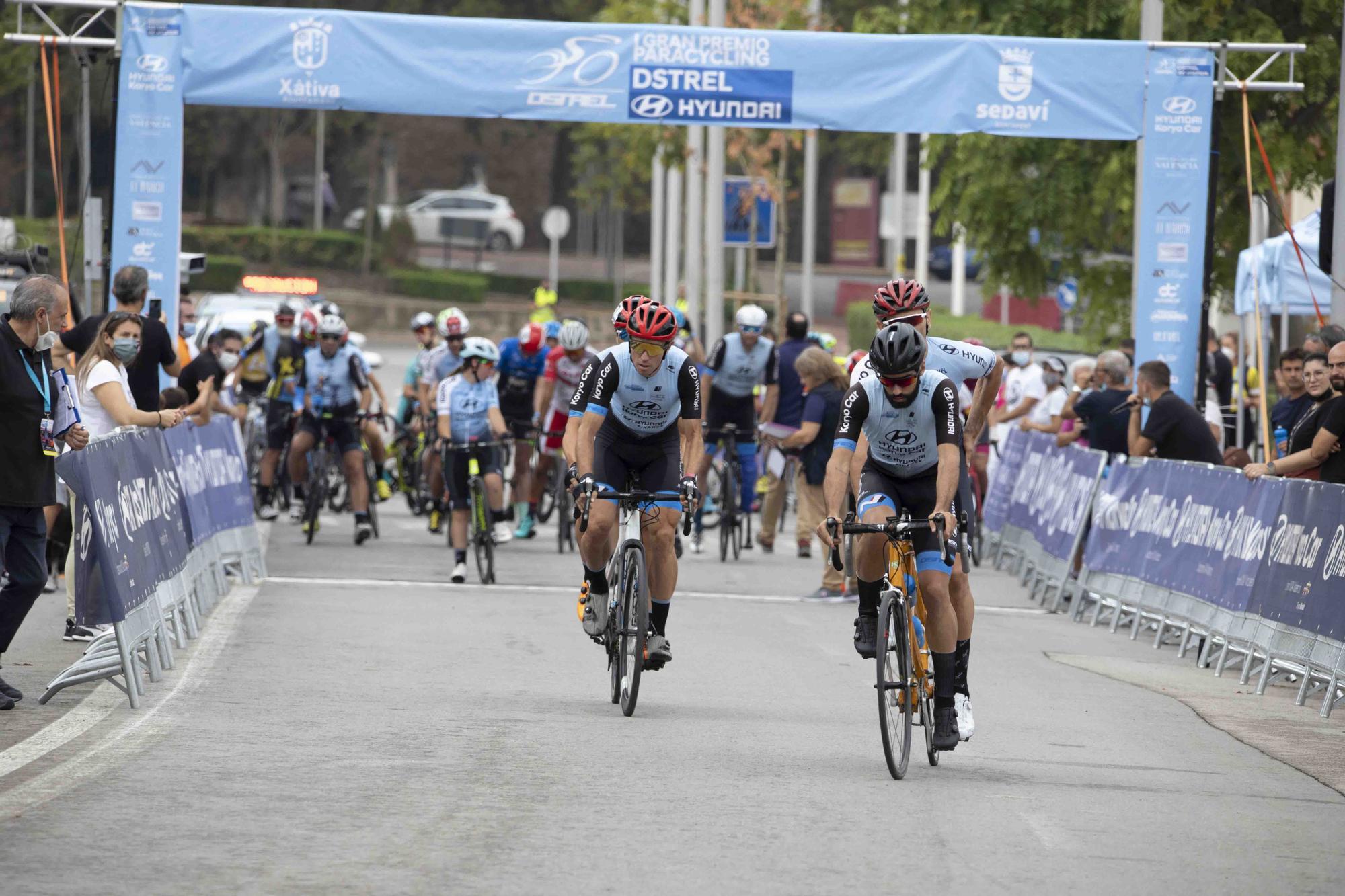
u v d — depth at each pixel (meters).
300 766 21.52
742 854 17.70
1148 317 48.22
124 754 21.97
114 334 30.33
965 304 164.12
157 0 46.47
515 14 172.38
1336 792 22.66
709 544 57.34
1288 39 62.06
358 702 26.62
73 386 25.89
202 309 104.31
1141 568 39.34
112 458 26.53
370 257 166.25
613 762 22.39
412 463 62.97
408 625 35.84
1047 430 52.41
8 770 20.83
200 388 38.47
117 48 45.41
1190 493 37.16
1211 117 47.81
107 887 15.75
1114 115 47.62
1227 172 62.28
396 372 123.62
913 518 23.27
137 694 25.73
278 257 163.38
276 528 56.53
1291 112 62.78
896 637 22.19
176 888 15.80
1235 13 60.97
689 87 46.59
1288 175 61.91
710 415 51.94
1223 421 62.06
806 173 128.25
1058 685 31.31
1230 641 33.88
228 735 23.48
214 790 19.92
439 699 27.14
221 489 40.53
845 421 22.42
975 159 65.50
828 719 26.59
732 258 148.25
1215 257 67.12
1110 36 65.38
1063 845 18.66
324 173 183.62
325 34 45.94
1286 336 54.72
